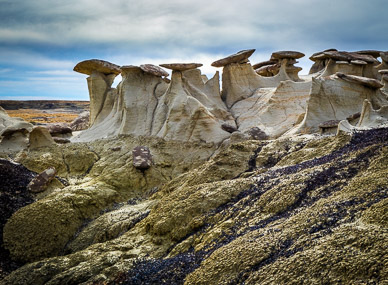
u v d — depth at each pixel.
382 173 22.52
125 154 46.72
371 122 37.00
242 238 21.92
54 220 33.22
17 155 47.28
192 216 27.70
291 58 62.66
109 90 60.94
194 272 20.75
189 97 49.72
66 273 24.56
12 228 32.72
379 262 15.00
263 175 30.80
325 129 39.97
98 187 39.12
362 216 18.61
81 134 57.09
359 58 55.44
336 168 26.25
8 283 25.50
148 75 55.94
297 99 51.69
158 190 40.09
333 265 15.95
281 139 38.47
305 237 18.95
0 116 61.78
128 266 24.12
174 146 47.28
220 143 46.78
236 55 58.06
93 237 31.84
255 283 17.50
